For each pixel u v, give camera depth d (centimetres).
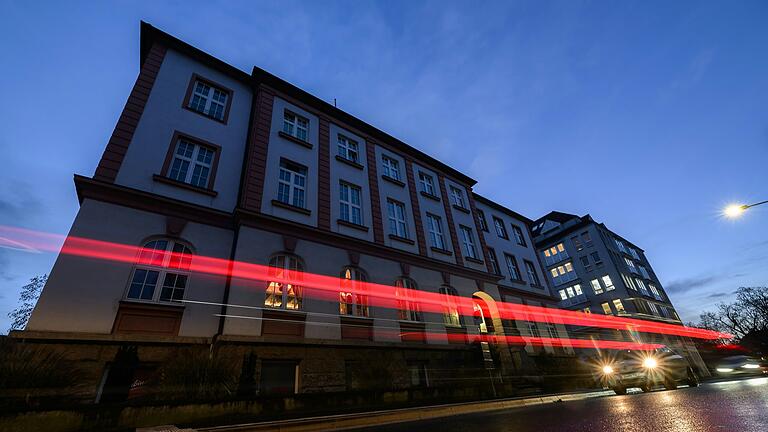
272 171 1374
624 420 555
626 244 4847
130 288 933
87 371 770
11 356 647
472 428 562
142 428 568
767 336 4781
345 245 1409
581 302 4022
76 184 972
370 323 1299
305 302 1174
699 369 3825
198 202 1182
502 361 1498
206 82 1462
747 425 448
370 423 728
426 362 1358
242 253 1116
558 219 4672
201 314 1003
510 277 2461
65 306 814
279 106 1595
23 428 520
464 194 2378
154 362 858
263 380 971
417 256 1636
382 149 1986
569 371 1611
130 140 1125
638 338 3538
